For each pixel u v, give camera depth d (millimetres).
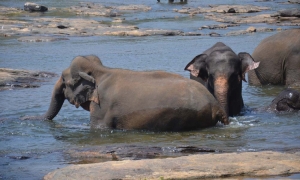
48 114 19688
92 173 12227
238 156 13414
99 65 18672
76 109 21531
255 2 89125
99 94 18266
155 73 18281
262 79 27703
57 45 43375
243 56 20266
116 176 12070
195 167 12555
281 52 27188
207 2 91312
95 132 17797
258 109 20922
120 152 14664
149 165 12688
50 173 12617
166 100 17484
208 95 17891
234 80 19688
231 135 16938
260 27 53969
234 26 56812
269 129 17703
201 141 16234
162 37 48656
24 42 45344
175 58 35469
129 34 50281
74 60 18766
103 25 58062
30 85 26578
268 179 12016
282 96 20516
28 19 64312
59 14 72500
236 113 20312
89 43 44656
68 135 17547
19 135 17688
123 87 18047
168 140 16469
